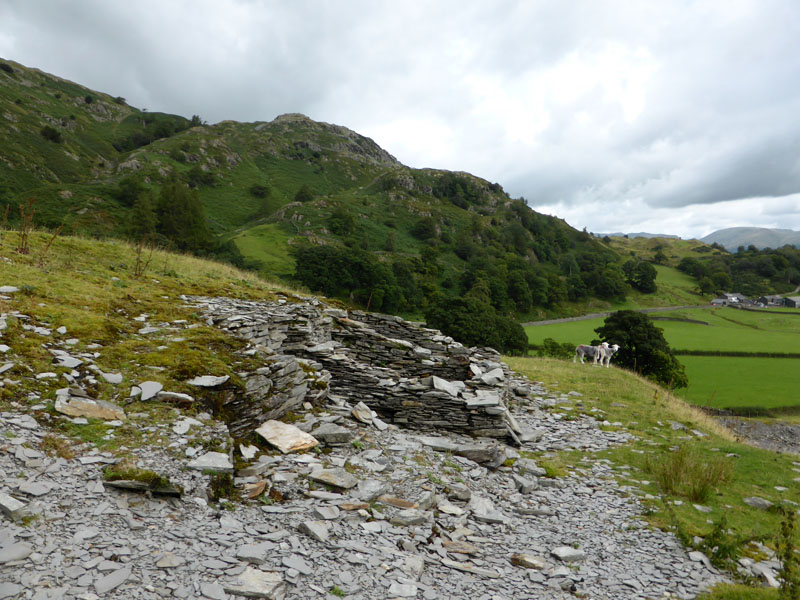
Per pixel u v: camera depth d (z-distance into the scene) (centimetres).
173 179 19462
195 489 657
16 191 13475
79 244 2008
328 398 1291
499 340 6669
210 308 1525
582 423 1722
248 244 14338
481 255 18550
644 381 2669
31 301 1110
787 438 4016
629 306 16975
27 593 425
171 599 462
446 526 795
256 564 548
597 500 1045
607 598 654
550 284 17062
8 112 18788
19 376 763
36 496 550
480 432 1391
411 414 1415
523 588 647
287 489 757
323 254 10862
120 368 904
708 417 2078
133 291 1527
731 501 1082
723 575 751
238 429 914
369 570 589
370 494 794
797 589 641
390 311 11119
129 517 569
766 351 8175
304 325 1619
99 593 446
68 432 682
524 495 1036
